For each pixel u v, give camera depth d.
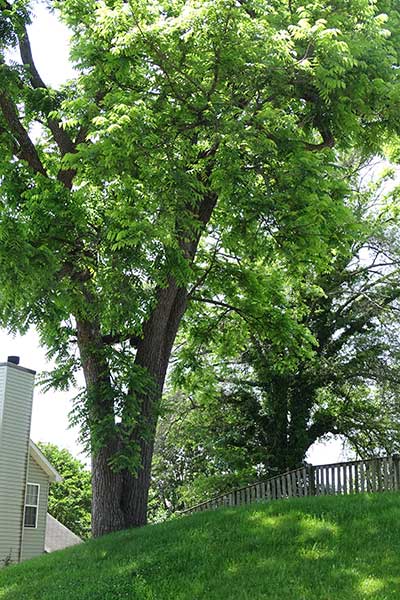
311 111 15.18
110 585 10.19
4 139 15.16
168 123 13.68
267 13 14.64
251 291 19.05
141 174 12.96
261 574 9.61
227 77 13.87
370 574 9.16
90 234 13.91
